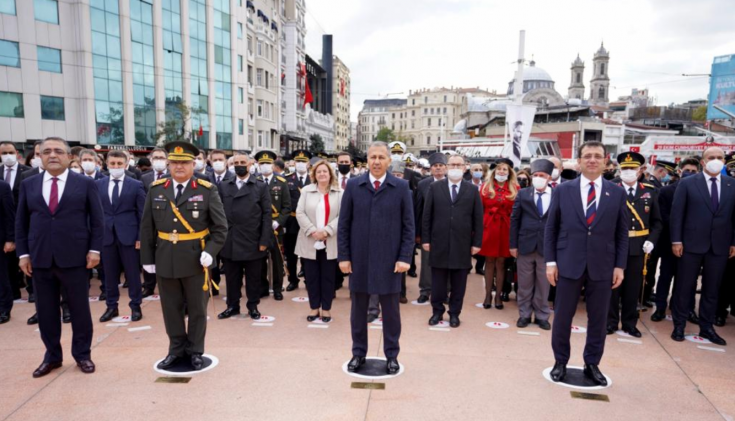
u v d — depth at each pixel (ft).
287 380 12.48
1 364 13.46
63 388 11.94
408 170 24.82
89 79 75.00
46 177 12.55
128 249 17.21
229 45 100.07
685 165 21.03
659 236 17.90
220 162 21.75
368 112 428.97
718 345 15.70
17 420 10.39
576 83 266.36
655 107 231.30
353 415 10.76
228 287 17.95
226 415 10.69
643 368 13.67
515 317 18.61
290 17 141.38
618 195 12.15
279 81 131.13
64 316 17.54
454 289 17.25
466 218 17.03
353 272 12.86
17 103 69.21
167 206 12.78
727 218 15.53
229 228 17.54
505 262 20.86
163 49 85.61
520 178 25.03
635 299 16.56
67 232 12.46
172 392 11.76
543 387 12.30
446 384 12.39
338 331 16.53
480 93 335.47
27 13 69.36
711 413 11.11
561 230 12.63
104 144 77.56
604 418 10.81
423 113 331.36
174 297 13.07
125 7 78.79
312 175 18.21
